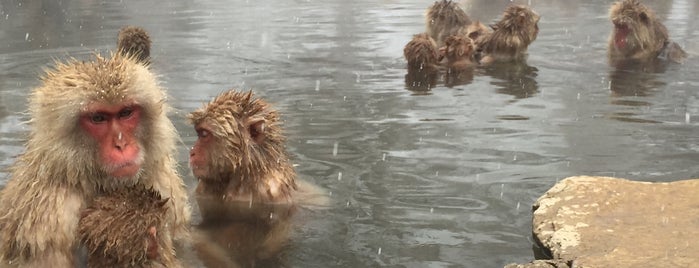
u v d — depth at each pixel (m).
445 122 3.32
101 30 5.96
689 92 3.77
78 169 2.21
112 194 2.19
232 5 7.95
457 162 2.90
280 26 6.16
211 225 2.53
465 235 2.44
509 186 2.72
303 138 3.14
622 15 4.61
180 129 3.17
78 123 2.19
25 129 3.18
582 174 2.80
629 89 3.83
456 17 5.24
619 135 3.15
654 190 2.60
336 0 8.35
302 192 2.70
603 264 2.25
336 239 2.42
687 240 2.33
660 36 4.71
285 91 3.81
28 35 5.77
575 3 7.69
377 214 2.55
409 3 7.87
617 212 2.50
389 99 3.67
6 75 4.19
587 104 3.57
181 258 2.34
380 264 2.29
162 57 4.63
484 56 4.62
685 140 3.10
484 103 3.60
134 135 2.23
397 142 3.09
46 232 2.19
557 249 2.35
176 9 7.57
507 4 7.69
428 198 2.65
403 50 4.62
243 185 2.67
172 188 2.38
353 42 5.27
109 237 2.14
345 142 3.10
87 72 2.21
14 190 2.27
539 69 4.27
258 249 2.39
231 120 2.63
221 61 4.51
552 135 3.16
